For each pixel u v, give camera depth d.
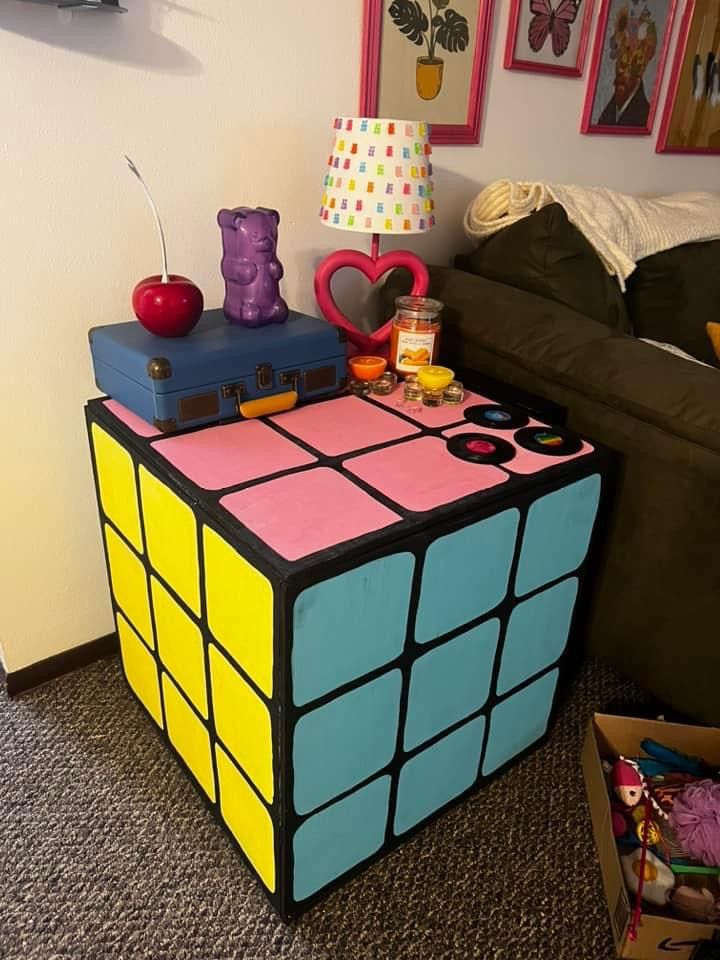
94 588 1.37
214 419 1.02
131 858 1.06
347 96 1.29
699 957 0.90
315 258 1.38
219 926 0.98
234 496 0.85
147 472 0.95
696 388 1.01
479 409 1.12
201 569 0.89
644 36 1.78
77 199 1.07
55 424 1.20
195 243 1.21
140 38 1.03
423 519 0.83
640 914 0.90
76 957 0.94
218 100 1.14
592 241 1.45
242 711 0.90
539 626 1.09
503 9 1.46
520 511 0.93
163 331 1.02
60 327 1.13
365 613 0.82
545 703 1.21
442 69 1.40
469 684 1.03
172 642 1.06
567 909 1.02
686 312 1.75
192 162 1.15
